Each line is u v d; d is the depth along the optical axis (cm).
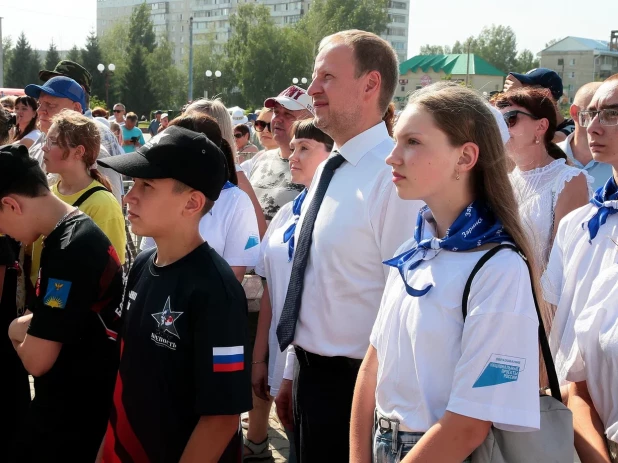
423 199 190
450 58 8712
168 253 215
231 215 346
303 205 284
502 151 184
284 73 7431
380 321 203
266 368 312
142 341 210
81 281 243
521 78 529
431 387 178
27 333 246
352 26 7825
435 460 167
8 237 302
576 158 446
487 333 168
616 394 206
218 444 202
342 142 268
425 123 182
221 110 392
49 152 354
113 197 361
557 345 237
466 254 179
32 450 254
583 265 235
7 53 8450
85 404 255
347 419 252
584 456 206
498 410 166
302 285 261
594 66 10606
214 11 12425
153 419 207
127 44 8362
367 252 248
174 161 207
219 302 204
